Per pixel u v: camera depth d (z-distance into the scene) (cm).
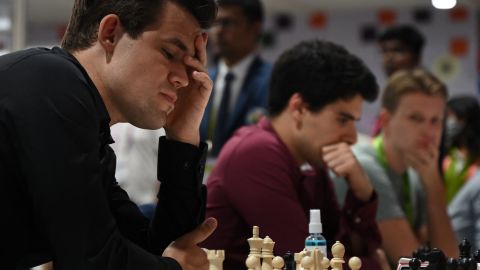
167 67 186
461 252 196
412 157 360
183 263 189
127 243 177
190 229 207
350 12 761
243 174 266
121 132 405
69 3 652
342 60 277
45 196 167
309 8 757
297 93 277
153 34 183
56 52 184
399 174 365
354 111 279
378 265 278
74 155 169
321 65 275
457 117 496
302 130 278
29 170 168
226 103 501
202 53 195
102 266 170
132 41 183
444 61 746
